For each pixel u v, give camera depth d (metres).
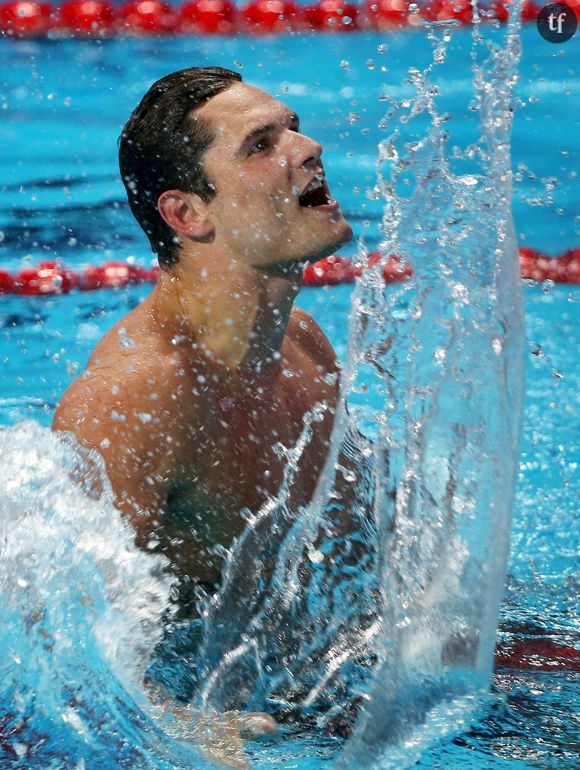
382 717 4.30
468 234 5.59
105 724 4.35
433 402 5.18
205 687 4.86
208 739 4.35
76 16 23.48
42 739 4.23
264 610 5.23
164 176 5.11
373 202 14.93
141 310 5.50
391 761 4.17
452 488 5.01
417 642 4.59
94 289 12.45
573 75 20.17
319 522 5.40
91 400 4.91
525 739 4.36
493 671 5.08
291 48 22.45
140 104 5.33
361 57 21.50
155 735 4.34
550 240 13.89
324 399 5.78
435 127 6.11
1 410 8.98
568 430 9.22
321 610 5.25
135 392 4.89
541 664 5.23
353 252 13.43
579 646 5.50
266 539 5.28
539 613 5.98
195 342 5.21
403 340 5.51
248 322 5.14
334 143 17.19
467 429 5.12
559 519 7.57
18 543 4.74
